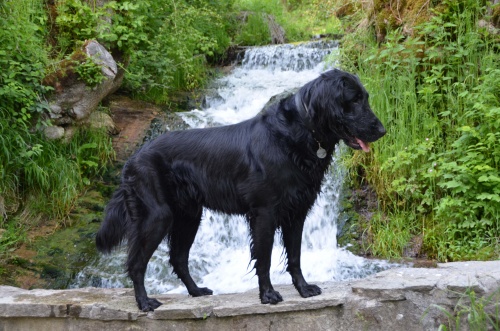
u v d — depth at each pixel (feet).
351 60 26.71
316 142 12.55
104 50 25.29
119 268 20.04
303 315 12.88
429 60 23.63
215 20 37.78
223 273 20.43
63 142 24.17
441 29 22.95
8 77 22.27
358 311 12.78
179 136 13.92
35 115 23.34
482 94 20.86
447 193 21.12
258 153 12.76
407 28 24.72
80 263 20.30
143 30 30.55
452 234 19.93
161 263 20.39
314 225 22.48
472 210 19.92
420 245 20.26
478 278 12.85
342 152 23.82
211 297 14.15
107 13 26.27
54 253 20.58
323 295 13.16
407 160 21.33
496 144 20.29
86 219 22.26
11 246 20.71
